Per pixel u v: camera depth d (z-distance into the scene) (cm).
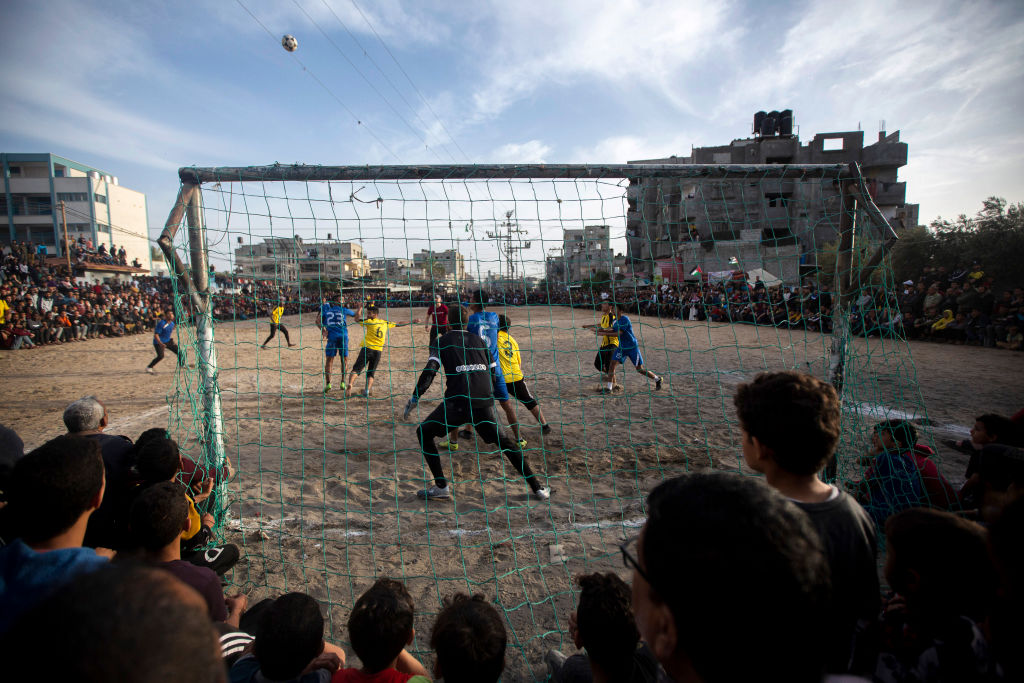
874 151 4031
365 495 446
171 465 251
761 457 148
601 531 378
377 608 169
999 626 114
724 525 76
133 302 2583
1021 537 110
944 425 590
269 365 1229
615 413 715
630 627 157
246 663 168
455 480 480
